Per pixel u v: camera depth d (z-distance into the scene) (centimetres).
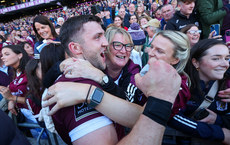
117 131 77
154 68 58
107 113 59
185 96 87
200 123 97
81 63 71
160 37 96
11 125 50
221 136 94
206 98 108
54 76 82
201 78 110
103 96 60
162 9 308
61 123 64
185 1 200
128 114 62
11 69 241
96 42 75
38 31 253
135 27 258
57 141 129
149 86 57
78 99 57
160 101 53
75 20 74
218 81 107
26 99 142
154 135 50
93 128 55
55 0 2069
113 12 630
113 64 137
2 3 2581
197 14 223
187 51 96
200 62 106
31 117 160
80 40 74
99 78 70
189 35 174
